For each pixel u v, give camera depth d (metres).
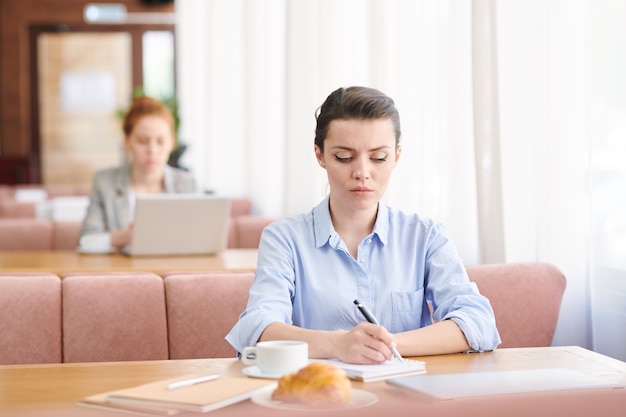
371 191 1.85
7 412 1.31
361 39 3.73
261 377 1.51
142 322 2.29
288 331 1.71
